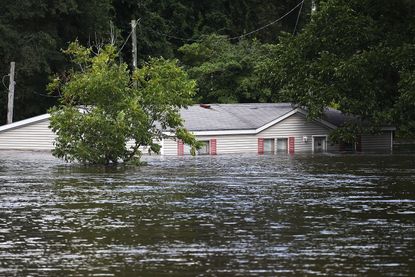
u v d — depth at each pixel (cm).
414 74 11356
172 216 5122
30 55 13150
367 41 12381
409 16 12394
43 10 13300
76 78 9038
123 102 8975
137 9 16188
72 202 5753
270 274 3656
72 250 4119
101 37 14350
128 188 6625
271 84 13038
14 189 6562
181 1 17975
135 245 4228
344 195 6181
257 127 11956
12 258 3953
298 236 4456
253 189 6569
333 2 12400
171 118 9269
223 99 15575
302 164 9275
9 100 12381
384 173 8056
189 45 16488
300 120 12456
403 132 15112
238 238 4403
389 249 4125
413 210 5378
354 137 12200
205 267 3772
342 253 4041
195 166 8944
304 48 12688
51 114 8962
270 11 18688
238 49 16138
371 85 12050
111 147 8994
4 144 11644
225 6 18612
